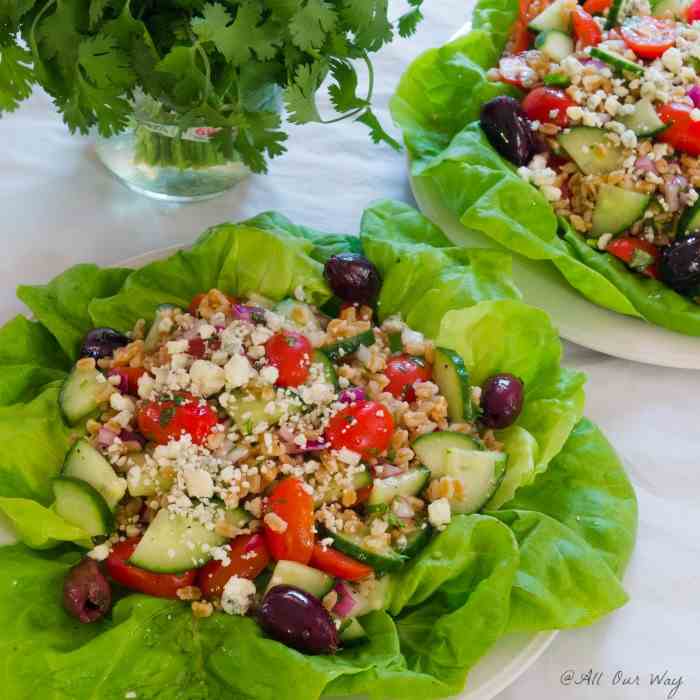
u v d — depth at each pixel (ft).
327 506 1.77
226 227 1.98
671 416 2.07
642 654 1.80
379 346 1.94
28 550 1.73
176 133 2.03
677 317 2.11
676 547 1.91
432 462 1.82
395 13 2.63
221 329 1.89
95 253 2.14
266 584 1.74
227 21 1.80
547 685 1.77
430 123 2.37
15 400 1.85
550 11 2.44
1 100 1.91
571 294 2.14
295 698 1.60
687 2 2.49
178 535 1.71
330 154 2.34
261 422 1.79
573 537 1.79
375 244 2.02
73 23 1.84
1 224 2.15
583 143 2.24
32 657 1.64
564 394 1.93
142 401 1.82
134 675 1.64
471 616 1.69
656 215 2.21
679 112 2.23
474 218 2.10
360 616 1.72
